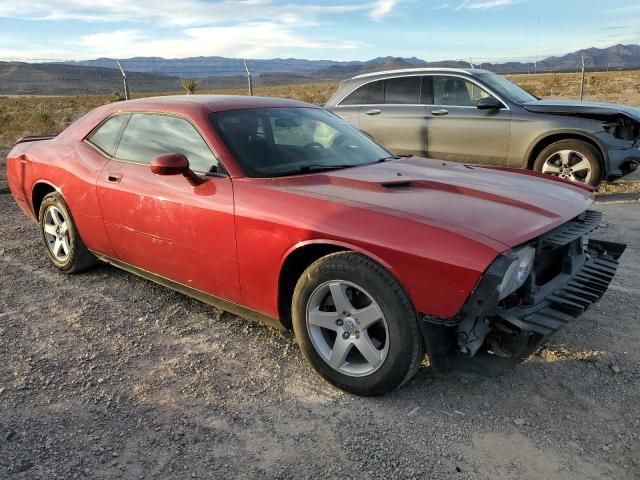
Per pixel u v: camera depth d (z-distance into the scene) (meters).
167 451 2.50
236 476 2.34
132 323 3.89
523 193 3.23
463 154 7.88
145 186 3.77
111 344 3.57
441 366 2.66
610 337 3.53
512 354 2.53
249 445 2.55
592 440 2.54
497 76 8.21
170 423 2.72
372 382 2.81
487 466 2.38
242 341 3.60
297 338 3.12
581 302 2.84
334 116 4.56
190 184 3.46
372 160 3.96
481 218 2.75
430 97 8.09
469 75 7.82
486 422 2.70
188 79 21.31
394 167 3.75
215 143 3.51
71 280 4.77
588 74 49.28
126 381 3.11
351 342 2.88
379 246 2.66
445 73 8.00
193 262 3.57
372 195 3.04
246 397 2.95
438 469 2.37
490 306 2.42
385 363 2.74
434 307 2.55
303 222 2.93
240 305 3.44
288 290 3.24
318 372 3.07
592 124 7.03
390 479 2.31
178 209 3.53
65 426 2.69
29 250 5.65
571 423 2.67
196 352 3.46
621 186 8.34
